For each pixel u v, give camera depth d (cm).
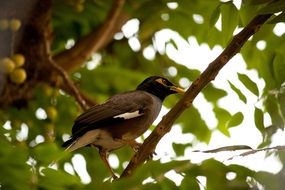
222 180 801
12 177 835
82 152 1378
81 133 1060
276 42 1109
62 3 1385
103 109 1089
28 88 1348
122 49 1631
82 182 870
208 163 805
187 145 1498
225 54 848
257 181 758
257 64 1086
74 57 1438
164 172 803
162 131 848
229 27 945
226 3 934
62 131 1395
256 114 880
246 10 939
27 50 1287
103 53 1641
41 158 851
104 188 835
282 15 842
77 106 1408
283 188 728
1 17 916
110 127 1084
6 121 1245
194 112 1510
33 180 845
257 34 1105
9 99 1335
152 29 1328
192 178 802
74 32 1517
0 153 842
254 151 769
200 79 846
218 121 1495
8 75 1145
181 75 1603
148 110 1135
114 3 1373
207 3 1272
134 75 1532
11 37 959
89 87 1535
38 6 1216
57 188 853
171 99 1502
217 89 1490
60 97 1415
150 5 1261
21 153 837
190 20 1319
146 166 805
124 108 1108
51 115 1323
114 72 1527
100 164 1380
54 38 1528
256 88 882
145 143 849
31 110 1358
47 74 1355
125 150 1491
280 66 945
